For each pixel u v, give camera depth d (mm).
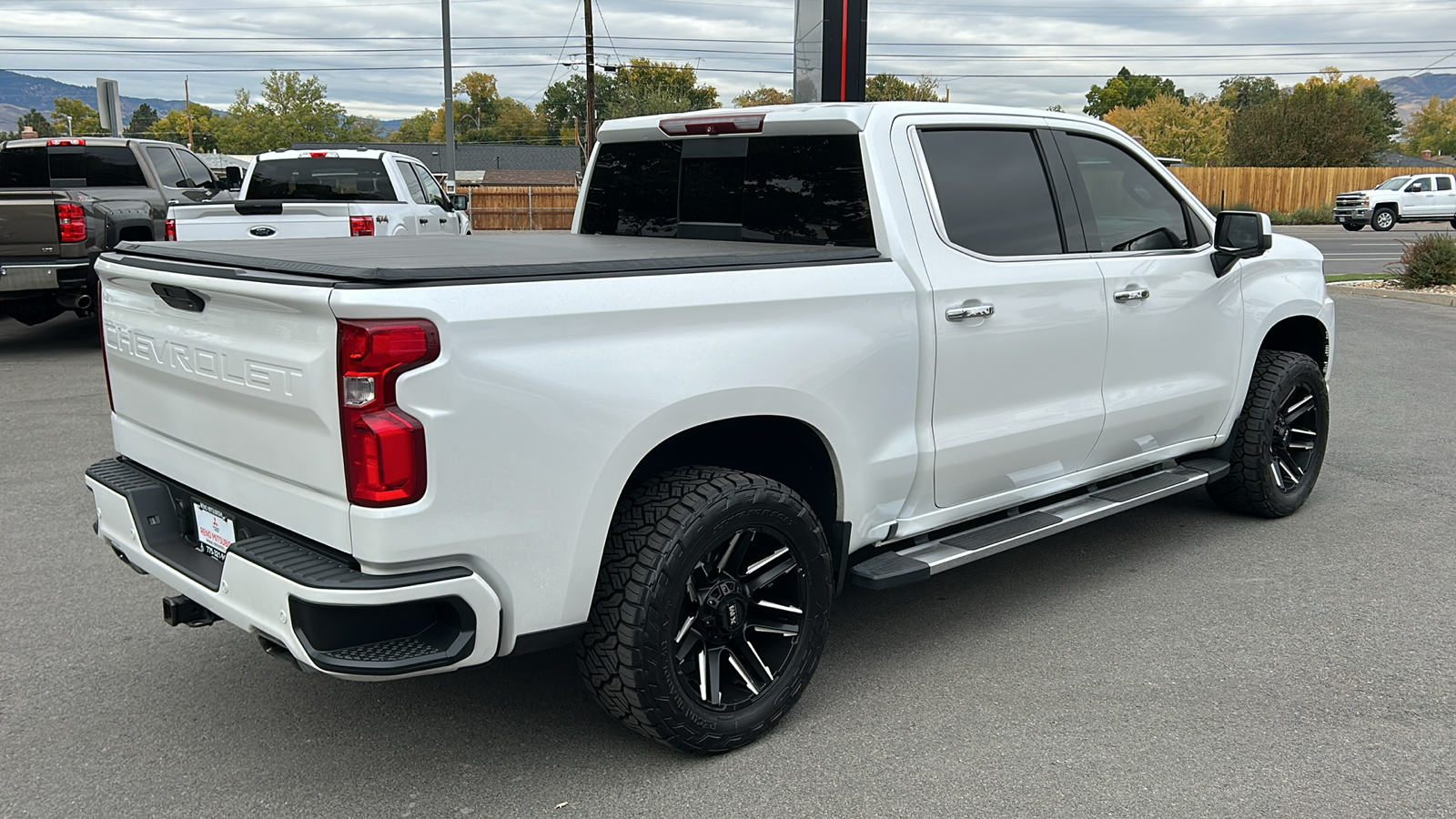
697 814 2869
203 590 2867
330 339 2457
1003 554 4996
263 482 2768
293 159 12203
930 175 3672
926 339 3527
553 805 2918
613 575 2889
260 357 2660
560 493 2717
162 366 3082
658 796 2961
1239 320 4906
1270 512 5344
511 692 3600
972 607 4344
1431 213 35406
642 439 2842
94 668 3760
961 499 3848
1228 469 5016
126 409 3406
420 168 13969
